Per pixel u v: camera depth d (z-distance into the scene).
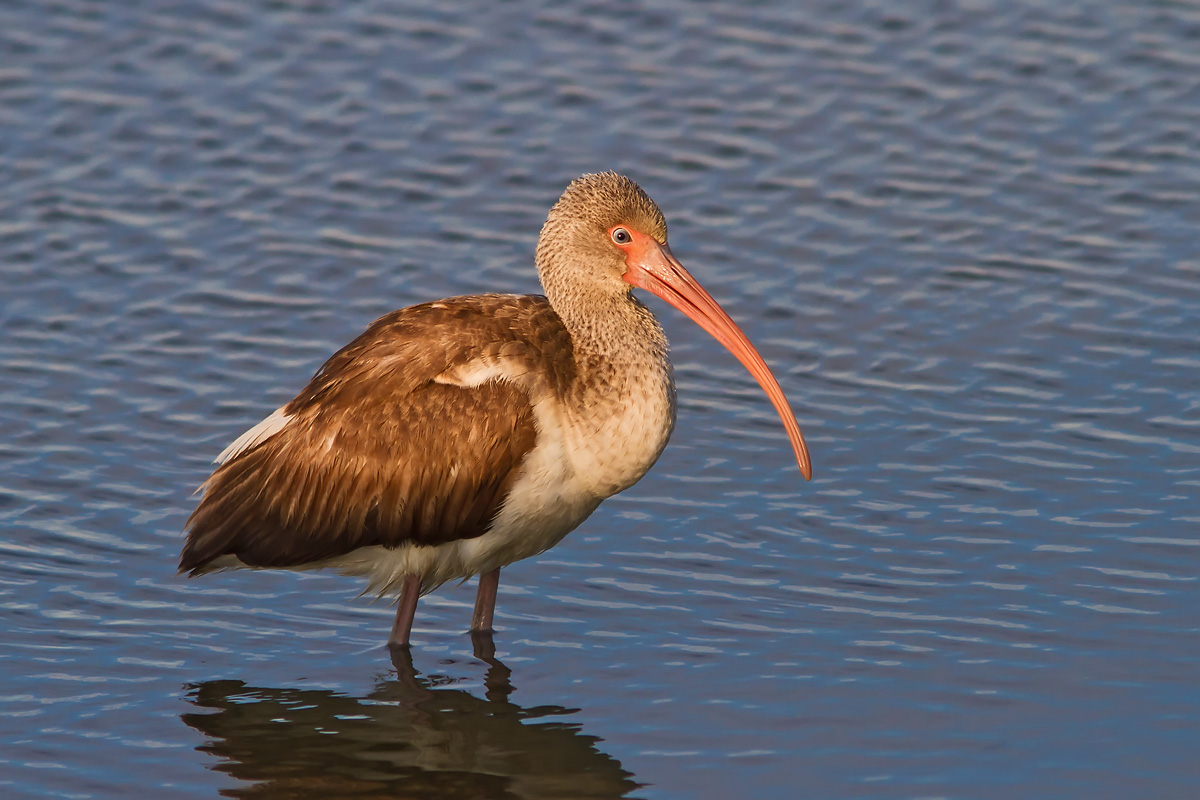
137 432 16.39
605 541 14.87
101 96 22.73
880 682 12.62
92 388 17.12
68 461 15.88
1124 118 22.23
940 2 24.88
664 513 15.24
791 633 13.39
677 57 23.75
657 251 13.21
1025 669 12.70
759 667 12.92
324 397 13.18
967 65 23.45
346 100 22.72
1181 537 14.41
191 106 22.58
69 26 24.34
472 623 13.71
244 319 18.48
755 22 24.53
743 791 11.23
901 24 24.44
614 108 22.56
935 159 21.47
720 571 14.35
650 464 13.08
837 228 20.19
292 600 14.24
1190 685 12.36
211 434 16.38
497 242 19.94
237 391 17.12
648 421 12.89
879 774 11.37
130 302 18.75
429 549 13.25
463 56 23.75
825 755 11.65
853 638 13.26
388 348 13.12
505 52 23.84
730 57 23.72
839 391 17.19
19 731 12.11
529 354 12.84
